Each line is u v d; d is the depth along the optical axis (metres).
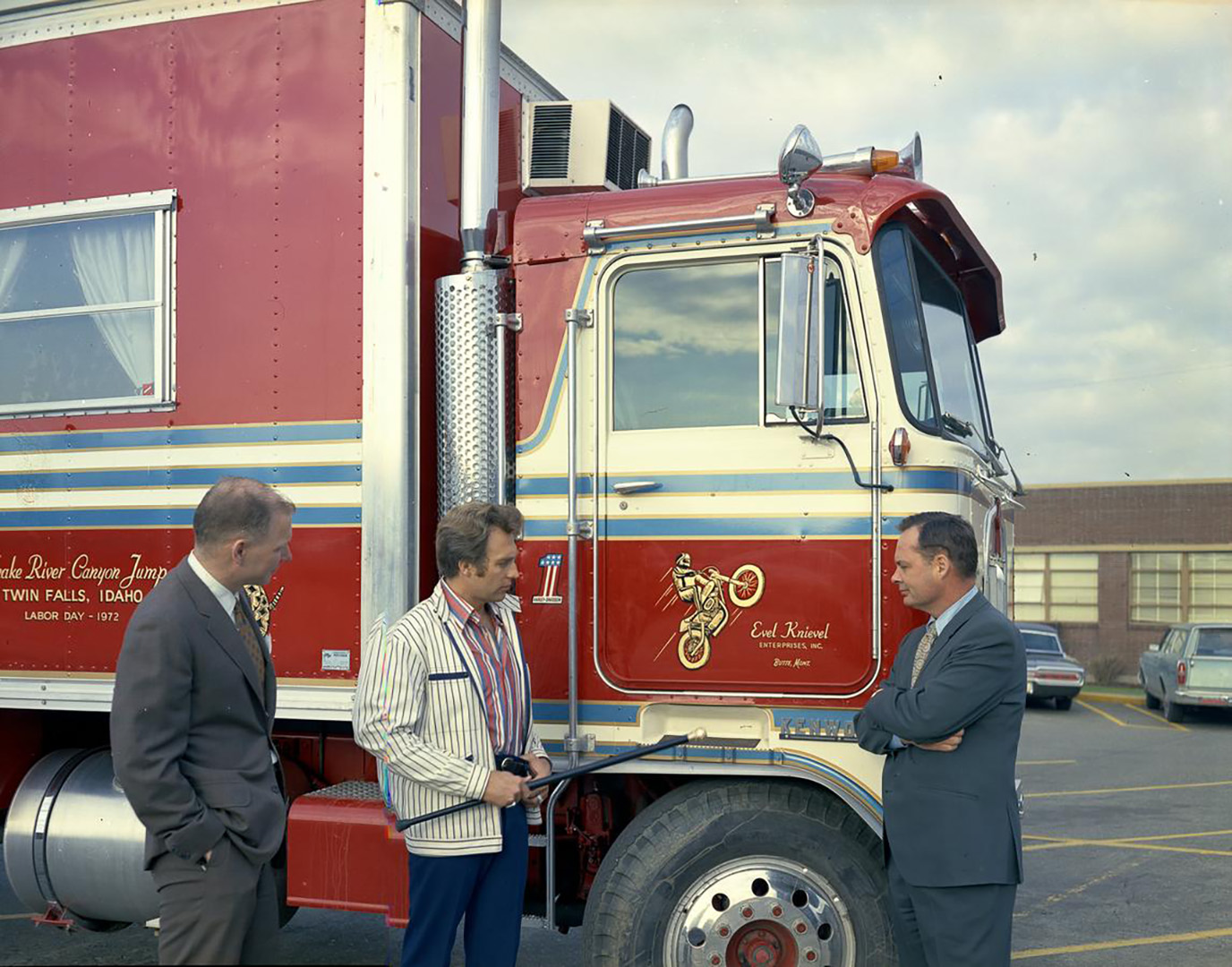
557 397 4.17
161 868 2.93
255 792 3.01
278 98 4.41
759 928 3.88
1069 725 18.52
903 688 3.51
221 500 3.04
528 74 5.48
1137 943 6.28
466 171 4.34
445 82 4.57
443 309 4.28
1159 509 29.11
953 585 3.47
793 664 3.90
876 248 3.97
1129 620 29.34
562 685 4.08
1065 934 6.46
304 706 4.22
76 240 4.67
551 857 4.03
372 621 4.14
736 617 3.96
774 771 3.86
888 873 3.66
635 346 4.16
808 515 3.93
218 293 4.43
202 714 2.99
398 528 4.13
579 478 4.12
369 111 4.27
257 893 3.02
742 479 3.99
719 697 3.94
